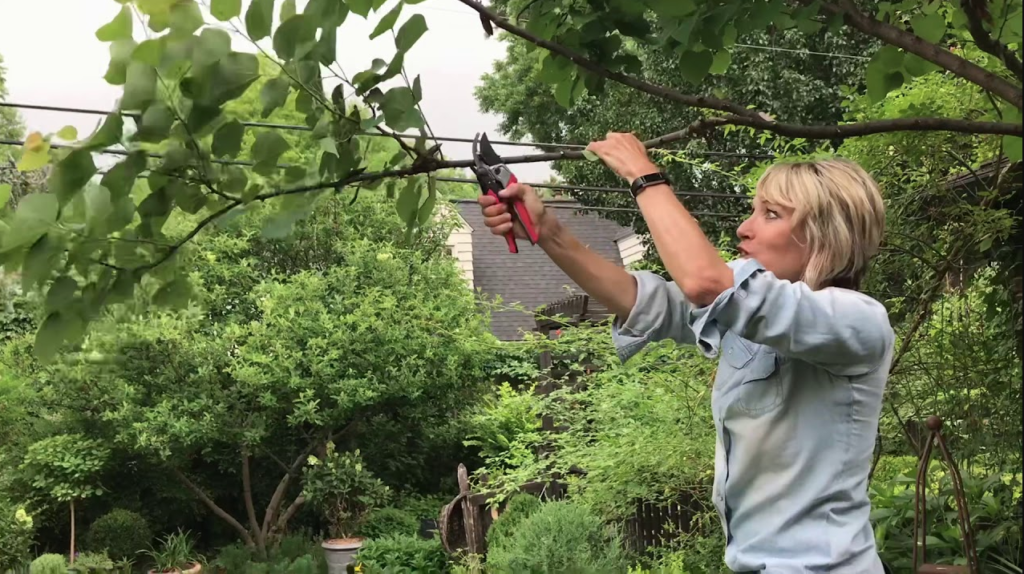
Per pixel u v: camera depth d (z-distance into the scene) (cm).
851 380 117
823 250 123
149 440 758
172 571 774
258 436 789
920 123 128
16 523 746
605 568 478
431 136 136
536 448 634
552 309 683
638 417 439
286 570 770
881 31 134
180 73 111
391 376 811
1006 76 251
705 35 141
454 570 655
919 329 311
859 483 119
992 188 281
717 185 695
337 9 120
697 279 110
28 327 800
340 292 827
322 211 838
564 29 154
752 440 121
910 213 307
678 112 860
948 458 238
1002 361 290
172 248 134
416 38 125
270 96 121
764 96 838
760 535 121
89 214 121
